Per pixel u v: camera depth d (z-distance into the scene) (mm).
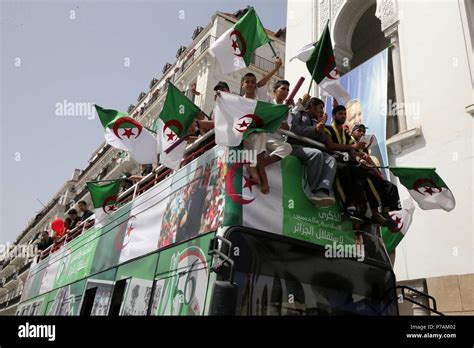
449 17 8617
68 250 8391
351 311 3688
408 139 8547
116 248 5812
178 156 4844
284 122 4480
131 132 5887
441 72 8438
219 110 3836
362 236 4273
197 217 3918
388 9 10289
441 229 7473
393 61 9742
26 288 11070
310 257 3711
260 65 22547
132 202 5957
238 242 3338
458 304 6715
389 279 4176
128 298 4707
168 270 4043
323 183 3973
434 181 5020
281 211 3754
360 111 9836
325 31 5289
